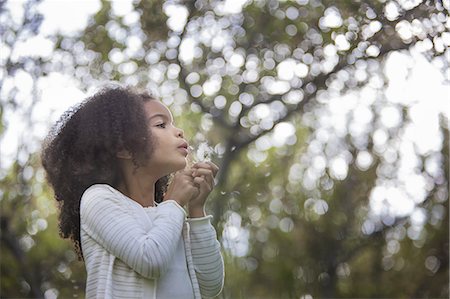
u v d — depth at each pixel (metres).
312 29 8.31
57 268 12.21
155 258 2.75
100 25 9.32
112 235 2.80
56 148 3.16
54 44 9.23
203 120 10.48
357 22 6.04
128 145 3.02
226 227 10.09
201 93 10.02
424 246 16.39
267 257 15.47
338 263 15.64
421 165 15.12
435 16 5.04
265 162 14.15
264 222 15.09
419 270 16.48
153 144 3.03
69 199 3.12
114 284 2.80
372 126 14.21
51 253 12.20
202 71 9.78
